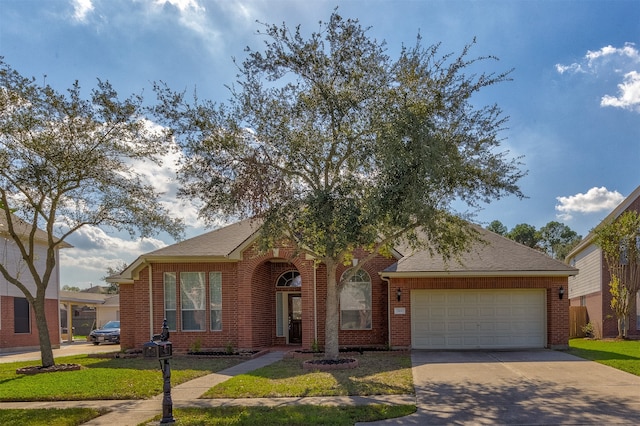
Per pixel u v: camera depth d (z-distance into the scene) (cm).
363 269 1852
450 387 1077
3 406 991
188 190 1268
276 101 1283
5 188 1434
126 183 1528
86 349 2462
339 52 1234
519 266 1719
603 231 2184
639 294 2286
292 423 797
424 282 1747
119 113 1425
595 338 2336
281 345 1989
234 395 1021
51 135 1373
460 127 1251
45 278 1515
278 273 2027
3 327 2414
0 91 1321
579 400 941
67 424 834
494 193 1300
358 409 882
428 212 1110
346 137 1255
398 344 1734
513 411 869
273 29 1241
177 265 1881
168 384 835
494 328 1753
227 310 1856
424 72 1220
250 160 1217
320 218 1127
